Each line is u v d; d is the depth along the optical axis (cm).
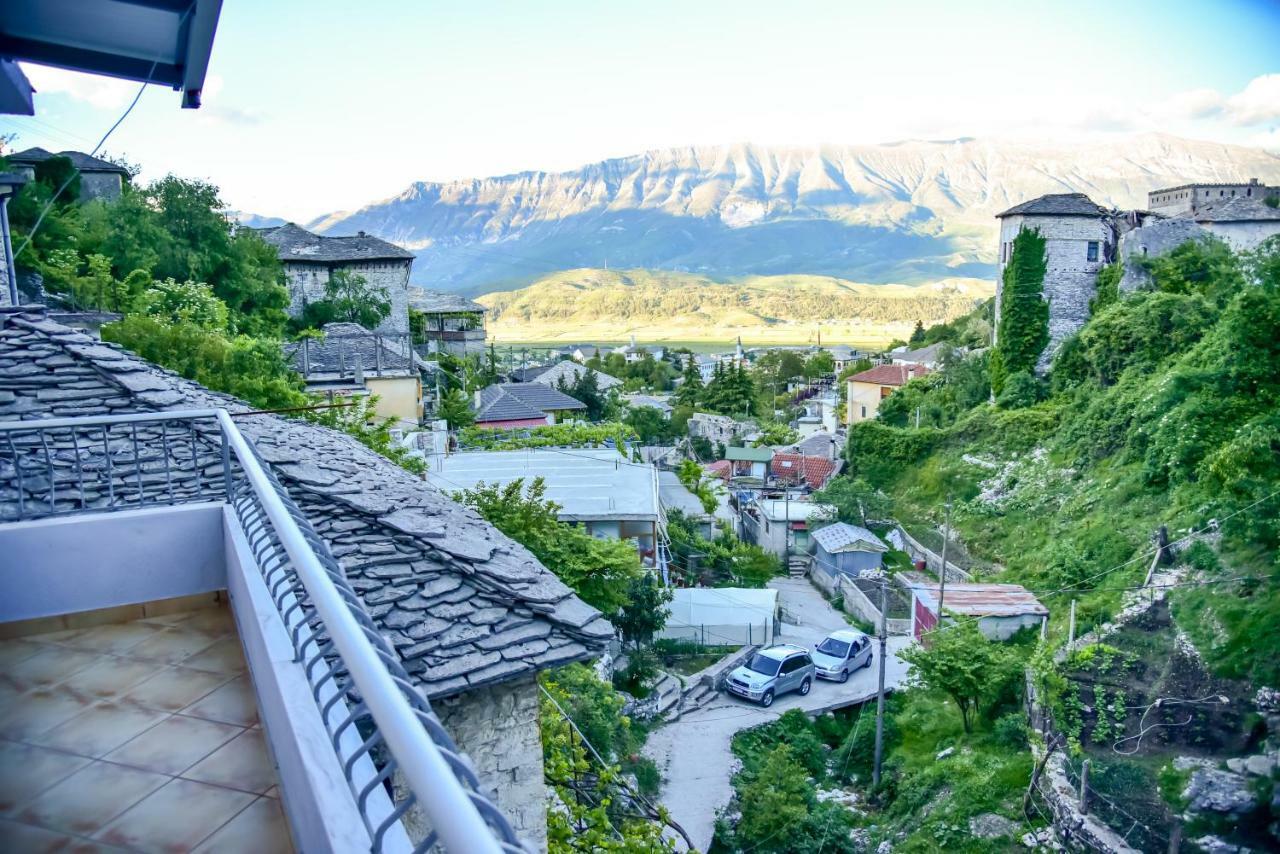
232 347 1939
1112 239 4506
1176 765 1539
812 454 5666
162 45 484
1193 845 1336
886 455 4709
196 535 505
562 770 872
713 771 1894
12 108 565
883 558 3734
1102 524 3173
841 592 3444
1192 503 2805
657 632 2598
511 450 2970
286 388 1803
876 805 1844
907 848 1573
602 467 2600
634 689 2233
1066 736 1662
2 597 459
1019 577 3206
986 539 3725
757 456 5500
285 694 297
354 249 5359
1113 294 4341
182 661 429
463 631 552
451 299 7306
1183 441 3017
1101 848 1327
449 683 512
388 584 573
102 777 335
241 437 465
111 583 485
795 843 1596
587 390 7056
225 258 3681
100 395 764
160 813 313
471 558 607
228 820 307
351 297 5200
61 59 496
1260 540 2297
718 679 2408
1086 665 1956
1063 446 3906
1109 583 2605
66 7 440
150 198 3631
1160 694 1798
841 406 7081
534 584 612
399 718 172
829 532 3869
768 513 4200
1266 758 1496
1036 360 4531
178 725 370
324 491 645
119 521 485
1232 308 3250
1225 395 3095
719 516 4066
